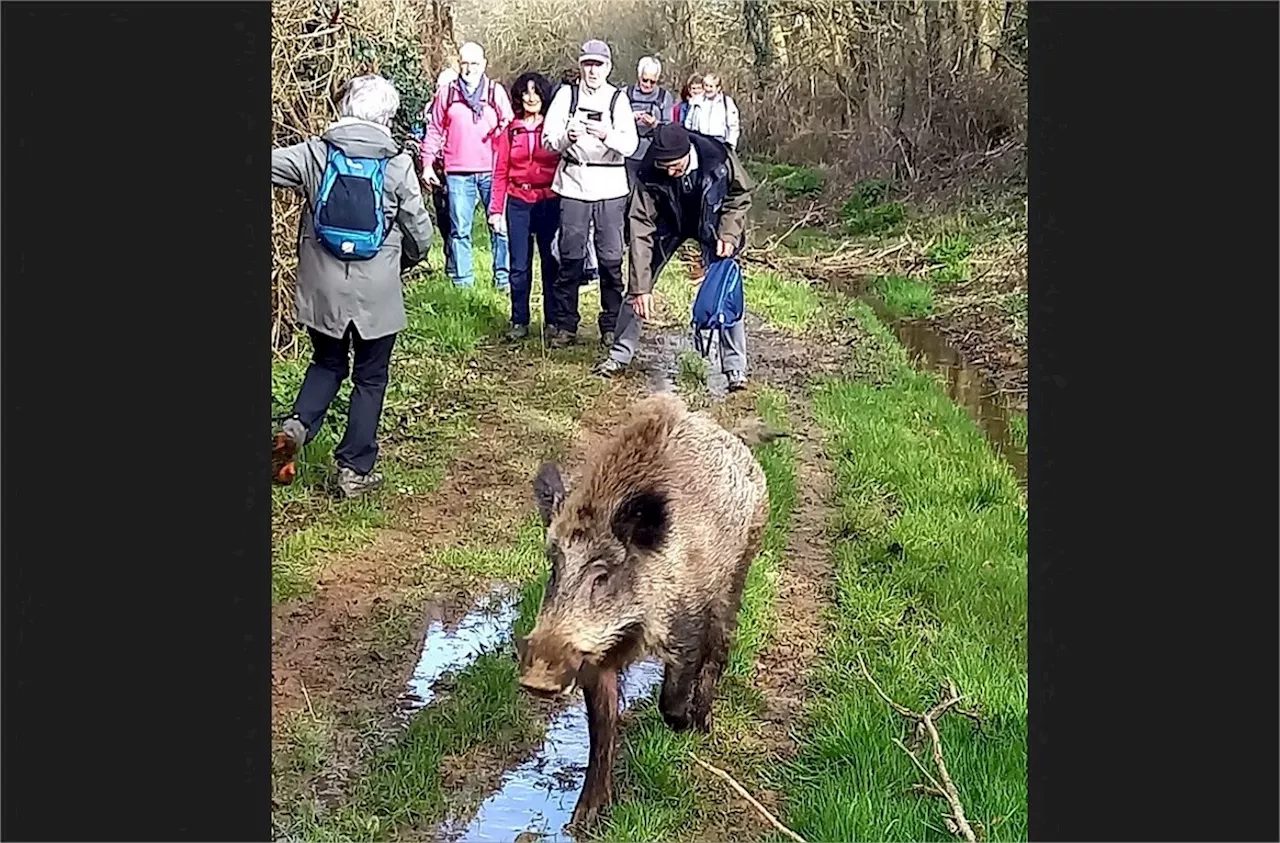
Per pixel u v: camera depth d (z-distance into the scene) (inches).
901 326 329.1
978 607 259.1
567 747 239.0
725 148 311.0
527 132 338.3
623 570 207.6
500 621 259.9
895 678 246.8
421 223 278.4
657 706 246.8
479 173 366.6
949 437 298.4
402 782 228.2
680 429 229.3
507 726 241.6
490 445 301.9
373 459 288.2
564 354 334.3
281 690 241.8
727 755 235.8
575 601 204.2
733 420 297.0
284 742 233.5
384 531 277.4
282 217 323.9
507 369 329.7
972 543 273.6
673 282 331.0
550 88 341.4
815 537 278.7
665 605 214.1
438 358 332.8
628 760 234.4
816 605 264.1
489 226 371.6
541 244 340.5
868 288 337.1
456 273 372.2
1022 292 329.1
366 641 252.8
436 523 280.4
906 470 290.5
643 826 221.1
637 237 310.3
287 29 323.0
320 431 301.3
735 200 312.2
